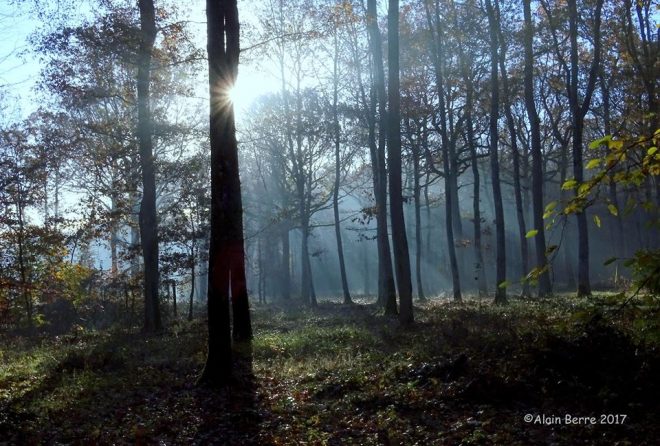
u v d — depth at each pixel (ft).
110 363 46.16
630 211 14.33
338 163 120.47
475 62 111.24
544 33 102.27
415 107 118.62
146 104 67.10
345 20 61.26
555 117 142.51
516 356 32.53
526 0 90.58
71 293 83.66
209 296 36.35
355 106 118.21
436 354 39.14
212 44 36.06
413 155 130.62
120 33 60.59
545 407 27.30
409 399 30.17
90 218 79.10
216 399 32.78
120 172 77.56
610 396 26.40
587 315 13.69
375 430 26.43
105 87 69.36
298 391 33.99
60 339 71.46
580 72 113.80
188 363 43.78
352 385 33.96
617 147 13.69
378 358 40.75
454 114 127.54
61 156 76.33
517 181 104.01
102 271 91.91
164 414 30.60
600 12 85.92
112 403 33.53
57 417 31.17
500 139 148.97
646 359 25.17
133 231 111.55
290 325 71.15
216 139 36.11
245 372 39.29
